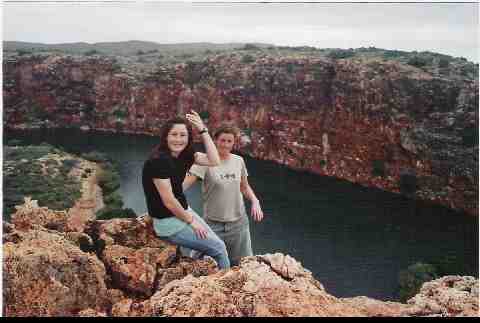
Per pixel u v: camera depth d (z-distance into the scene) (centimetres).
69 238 458
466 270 1803
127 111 4025
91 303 380
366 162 3641
